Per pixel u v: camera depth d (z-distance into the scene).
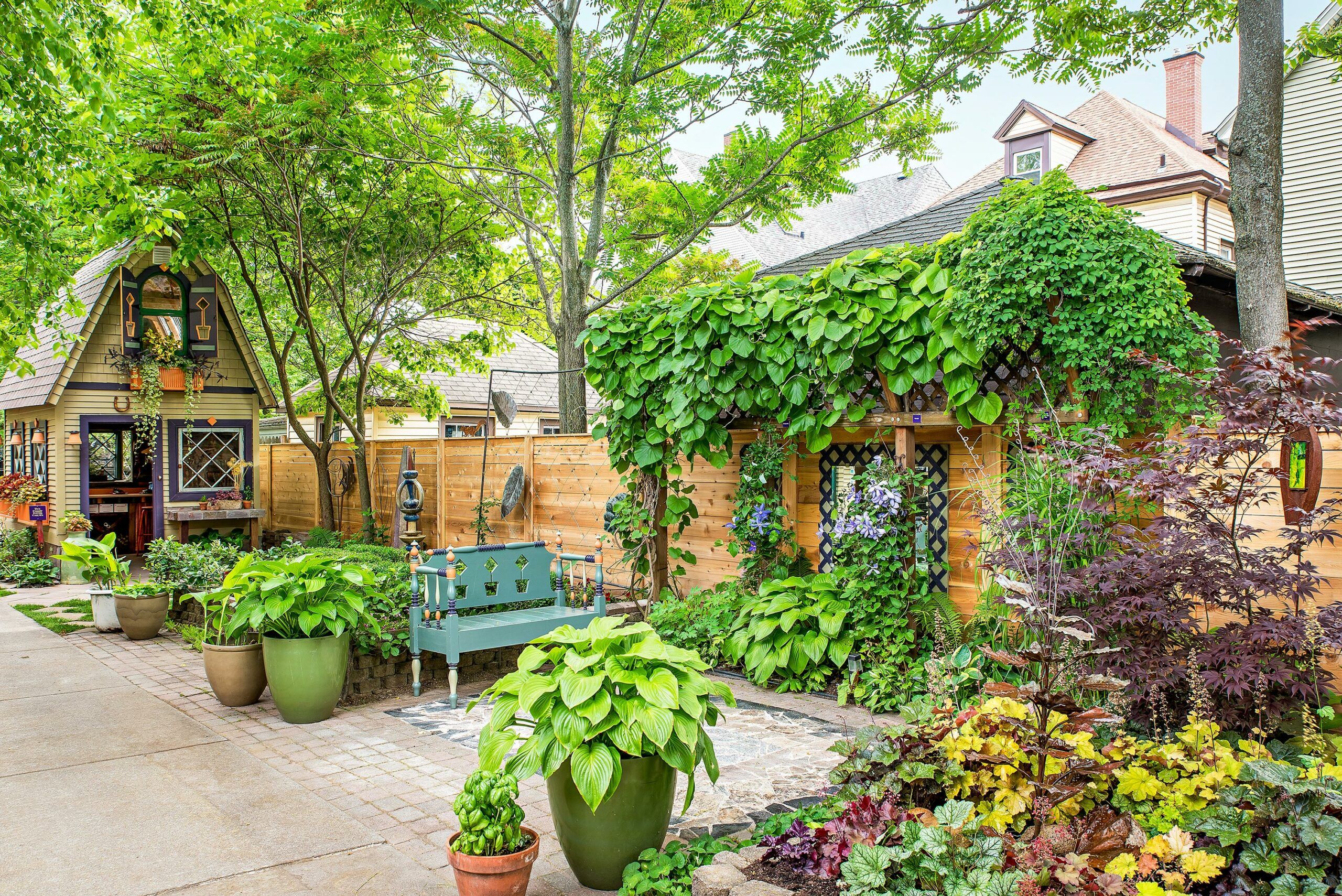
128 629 8.76
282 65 10.22
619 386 8.03
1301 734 4.22
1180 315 5.18
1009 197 5.65
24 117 7.76
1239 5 5.88
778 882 3.12
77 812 4.31
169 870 3.67
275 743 5.46
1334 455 5.11
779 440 7.43
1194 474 4.86
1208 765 3.56
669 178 11.51
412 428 19.44
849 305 6.36
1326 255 11.91
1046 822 3.18
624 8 10.46
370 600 6.86
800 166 11.00
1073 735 3.51
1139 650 4.39
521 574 7.18
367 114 11.35
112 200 10.12
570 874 3.70
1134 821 3.05
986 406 5.89
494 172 12.67
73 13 7.97
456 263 14.52
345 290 13.72
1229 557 4.45
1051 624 3.45
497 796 3.21
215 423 14.26
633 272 12.45
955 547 6.86
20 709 6.23
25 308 9.77
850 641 6.31
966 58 9.30
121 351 13.46
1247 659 4.14
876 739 3.81
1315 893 2.72
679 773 4.78
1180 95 19.66
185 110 10.55
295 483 16.88
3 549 13.32
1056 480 5.15
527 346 23.36
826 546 7.49
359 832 4.09
